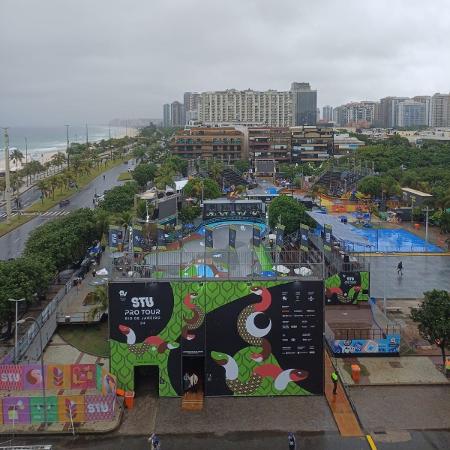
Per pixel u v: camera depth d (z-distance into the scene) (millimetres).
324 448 46000
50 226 101062
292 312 54969
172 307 54625
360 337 65188
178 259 69125
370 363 62188
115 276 55906
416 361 62625
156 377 58656
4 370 54500
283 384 55406
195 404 53594
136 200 143750
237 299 54719
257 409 52812
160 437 47844
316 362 55375
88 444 46906
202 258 64438
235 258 63875
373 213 161375
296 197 167500
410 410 52062
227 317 54844
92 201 194250
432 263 108875
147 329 54750
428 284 93750
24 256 86875
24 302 70312
